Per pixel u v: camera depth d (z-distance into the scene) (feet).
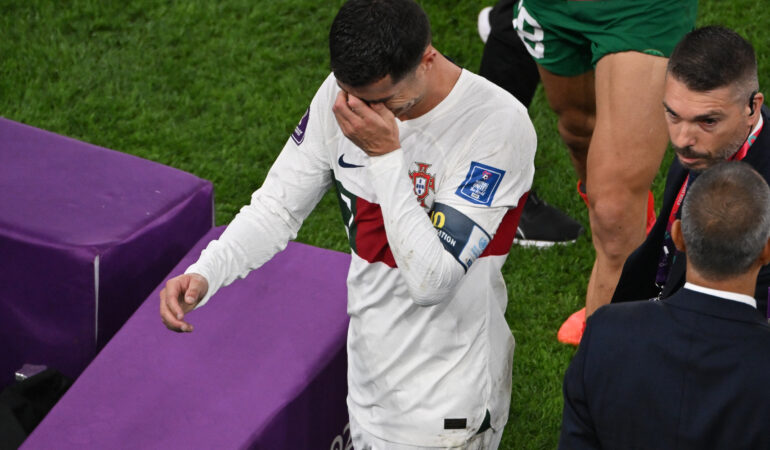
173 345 36.01
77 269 37.01
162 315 30.66
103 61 65.26
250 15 68.54
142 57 65.67
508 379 33.68
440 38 66.90
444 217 29.14
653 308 26.16
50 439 32.65
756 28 67.05
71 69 64.59
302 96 63.10
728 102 29.66
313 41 67.10
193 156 59.16
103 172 41.75
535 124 61.72
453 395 31.71
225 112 62.13
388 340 31.89
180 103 62.64
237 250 32.30
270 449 33.76
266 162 59.06
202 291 31.37
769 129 30.66
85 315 38.04
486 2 69.26
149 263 39.60
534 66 53.47
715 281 25.35
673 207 33.42
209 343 36.14
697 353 24.99
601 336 26.27
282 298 38.06
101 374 34.86
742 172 25.31
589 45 45.01
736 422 24.58
